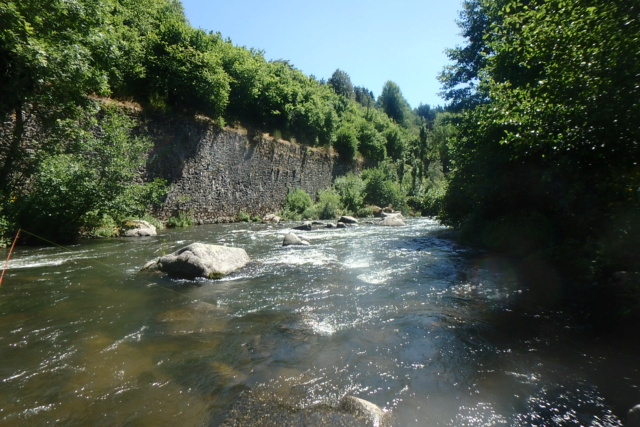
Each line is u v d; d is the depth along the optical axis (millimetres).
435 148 50906
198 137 17109
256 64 24891
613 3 4227
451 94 16047
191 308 4703
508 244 8648
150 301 4961
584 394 2635
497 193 9117
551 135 5988
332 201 26094
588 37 4824
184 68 16031
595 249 5461
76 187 9547
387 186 30672
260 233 13461
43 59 8445
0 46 8133
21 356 3215
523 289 5473
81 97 10312
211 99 17516
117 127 11406
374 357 3301
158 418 2359
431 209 15305
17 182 9320
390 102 86750
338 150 35531
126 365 3098
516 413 2422
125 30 14695
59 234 9531
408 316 4410
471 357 3273
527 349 3416
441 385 2801
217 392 2691
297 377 2932
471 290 5559
